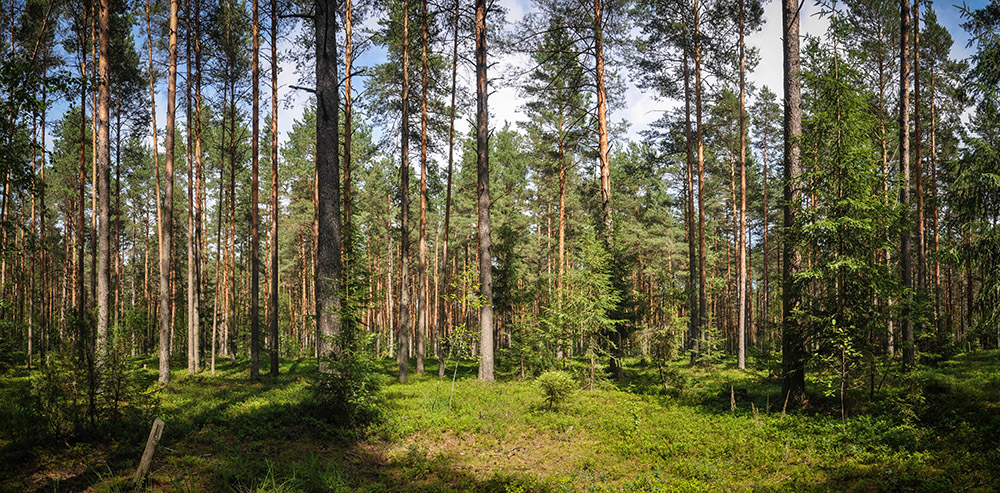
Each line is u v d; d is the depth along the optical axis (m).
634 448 9.57
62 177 34.28
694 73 24.67
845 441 8.94
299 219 39.12
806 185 11.62
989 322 11.82
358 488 7.55
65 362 8.48
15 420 8.43
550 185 37.41
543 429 11.16
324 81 13.42
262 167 39.59
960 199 11.95
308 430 9.95
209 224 40.34
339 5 21.38
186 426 9.72
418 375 20.94
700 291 24.84
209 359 34.00
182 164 37.50
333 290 12.80
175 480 7.12
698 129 24.67
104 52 16.94
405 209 19.75
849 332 10.44
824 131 11.18
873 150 10.80
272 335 22.33
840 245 10.73
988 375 13.97
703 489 7.32
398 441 10.13
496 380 18.55
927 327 17.78
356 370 10.57
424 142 22.14
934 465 7.34
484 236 18.47
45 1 20.36
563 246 29.14
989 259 11.53
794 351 11.84
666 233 39.62
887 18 22.67
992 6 14.09
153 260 51.44
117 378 8.77
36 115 9.39
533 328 18.73
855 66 11.13
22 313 30.22
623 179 37.66
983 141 11.59
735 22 22.67
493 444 10.23
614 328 16.33
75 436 8.30
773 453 8.63
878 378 12.15
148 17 24.16
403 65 20.78
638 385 16.70
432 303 48.53
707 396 14.40
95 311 9.38
